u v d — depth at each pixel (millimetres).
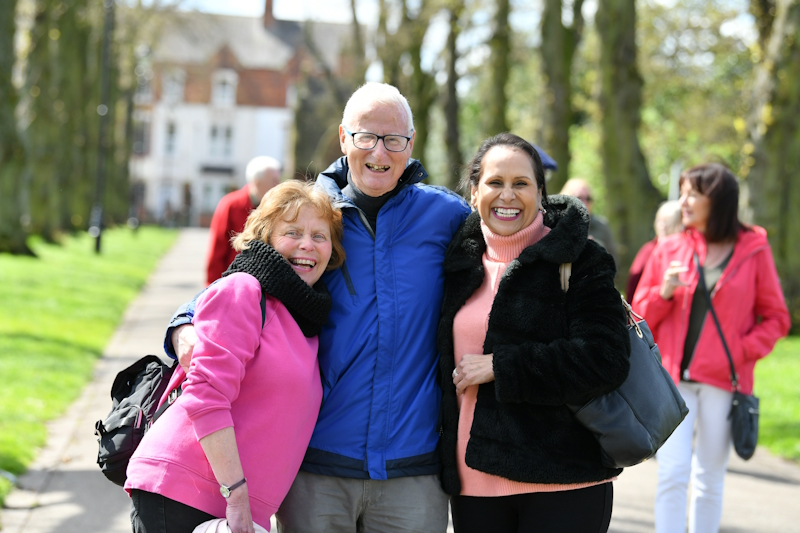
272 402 2836
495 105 20984
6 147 19719
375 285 3191
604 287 2920
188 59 64562
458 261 3188
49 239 24828
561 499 2986
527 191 3090
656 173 35531
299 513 3105
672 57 27906
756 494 5859
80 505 5113
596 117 15805
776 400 8836
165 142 64750
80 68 29359
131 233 38375
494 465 2967
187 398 2693
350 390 3107
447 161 27672
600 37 15562
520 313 2973
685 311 4434
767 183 13805
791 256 13883
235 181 65500
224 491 2684
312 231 3043
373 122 3211
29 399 7375
